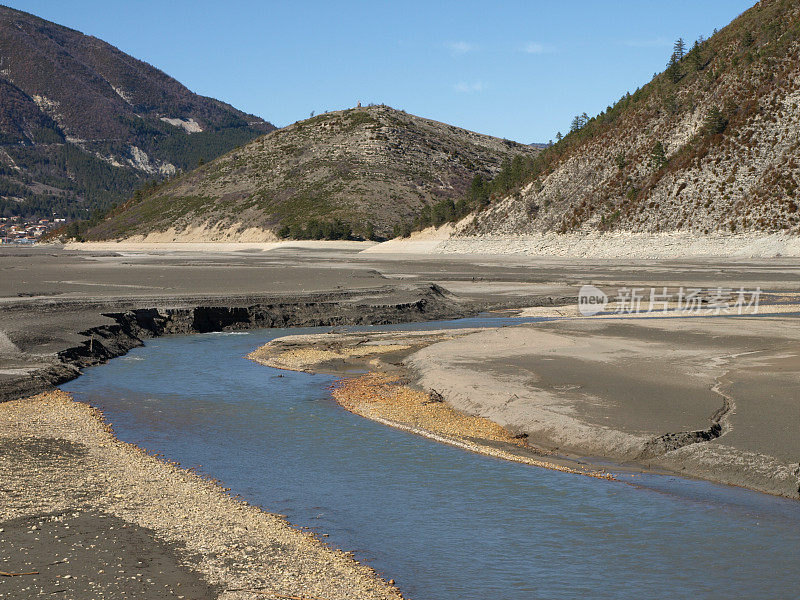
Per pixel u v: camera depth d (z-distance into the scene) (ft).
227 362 114.52
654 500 53.67
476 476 59.57
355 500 54.70
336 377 101.81
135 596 37.81
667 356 99.45
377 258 389.80
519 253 369.91
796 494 53.47
